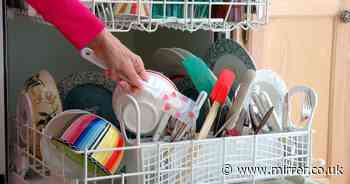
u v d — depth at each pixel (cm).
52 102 125
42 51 158
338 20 183
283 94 137
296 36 173
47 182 122
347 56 188
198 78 127
